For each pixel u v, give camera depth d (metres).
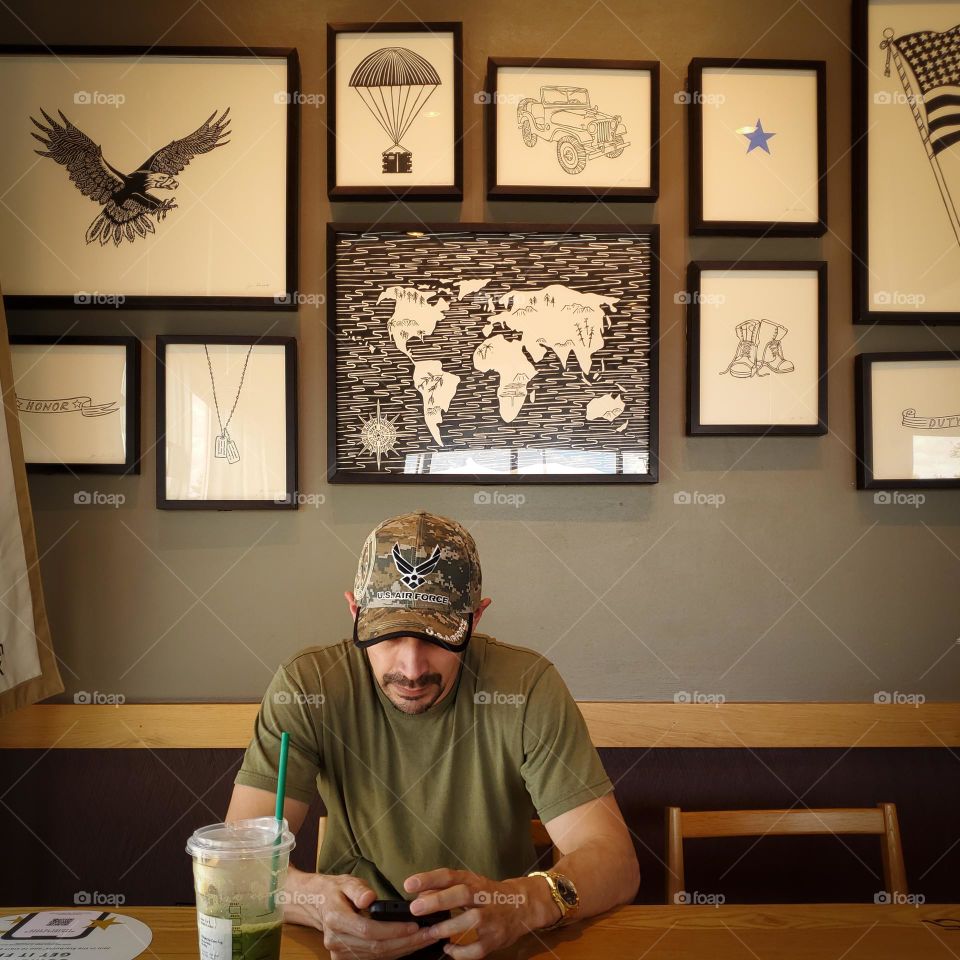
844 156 1.95
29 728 1.82
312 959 1.01
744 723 1.86
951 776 1.88
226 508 1.86
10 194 1.87
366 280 1.89
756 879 1.84
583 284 1.90
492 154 1.89
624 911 1.16
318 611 1.87
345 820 1.35
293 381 1.87
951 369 1.91
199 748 1.83
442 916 1.04
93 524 1.87
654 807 1.85
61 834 1.82
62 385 1.86
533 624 1.89
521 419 1.89
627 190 1.89
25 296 1.86
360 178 1.89
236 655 1.87
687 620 1.90
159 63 1.89
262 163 1.89
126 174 1.88
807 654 1.90
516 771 1.35
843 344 1.93
